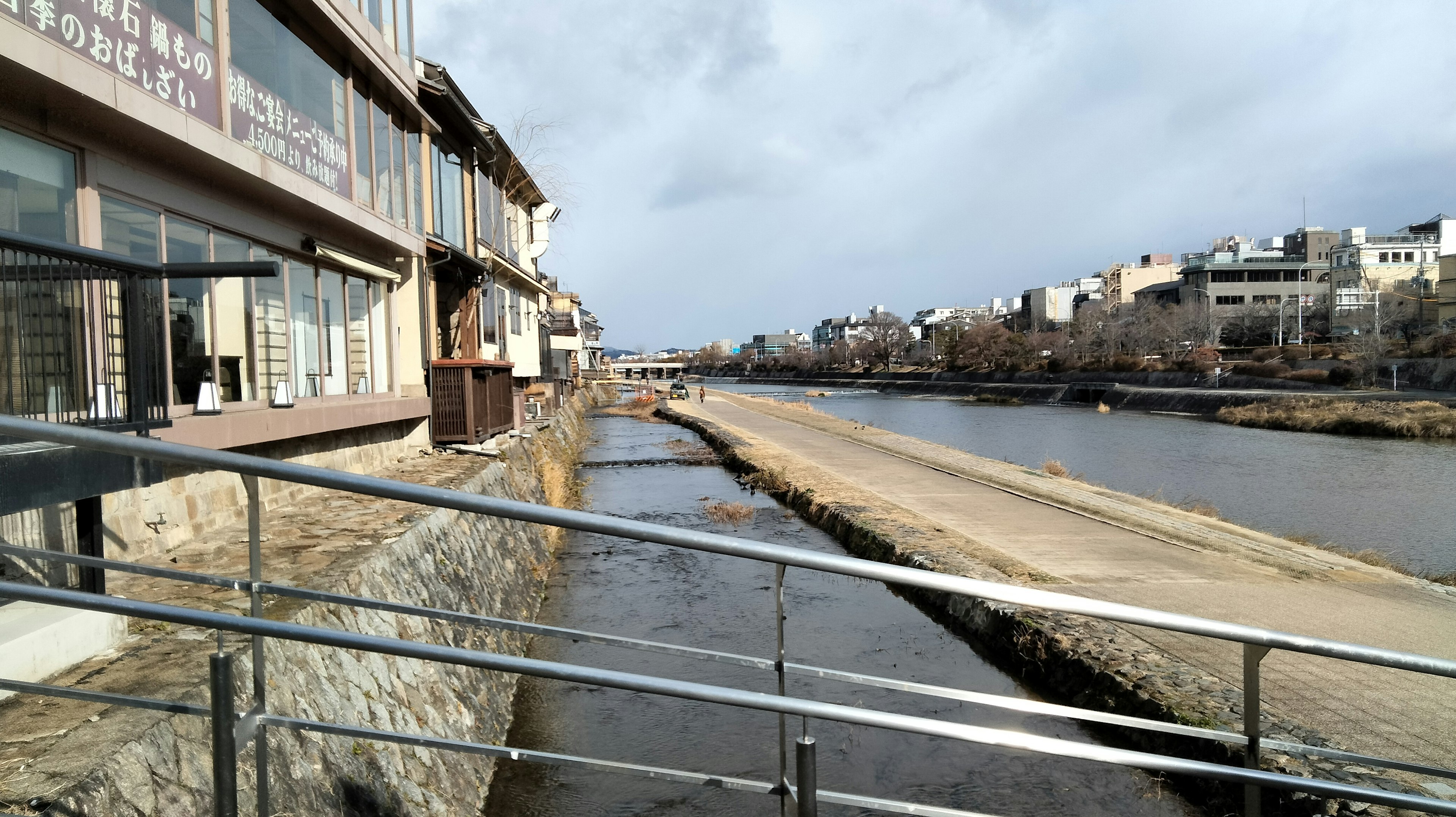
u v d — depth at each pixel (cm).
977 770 667
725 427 3766
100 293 507
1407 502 2166
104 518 604
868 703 795
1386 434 3819
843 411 6438
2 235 383
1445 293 6844
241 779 327
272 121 890
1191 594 946
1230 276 9531
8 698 341
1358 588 983
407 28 1348
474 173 1908
